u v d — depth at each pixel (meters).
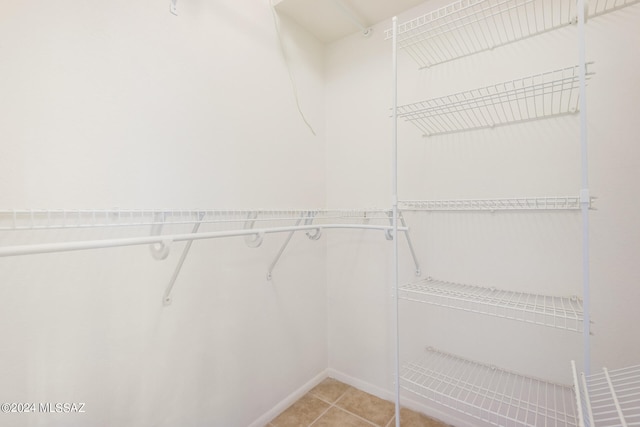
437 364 1.52
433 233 1.52
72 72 0.90
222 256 1.32
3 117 0.78
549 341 1.23
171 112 1.14
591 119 1.14
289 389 1.66
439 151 1.50
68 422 0.90
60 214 0.87
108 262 0.98
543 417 1.23
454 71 1.44
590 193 1.14
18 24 0.80
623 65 1.08
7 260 0.80
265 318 1.52
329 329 1.94
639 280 1.06
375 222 1.72
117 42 0.99
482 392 1.36
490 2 1.34
